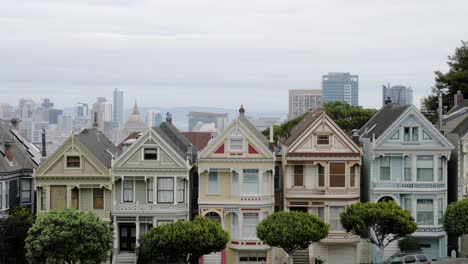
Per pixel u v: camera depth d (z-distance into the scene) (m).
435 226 74.44
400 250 73.12
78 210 69.12
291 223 66.94
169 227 66.06
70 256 64.56
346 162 74.44
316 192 74.25
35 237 64.94
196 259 73.56
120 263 72.88
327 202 74.31
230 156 73.44
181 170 73.25
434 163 74.81
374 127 80.94
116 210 73.19
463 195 75.88
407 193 74.56
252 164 73.56
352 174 75.00
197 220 67.44
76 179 73.12
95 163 73.12
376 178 74.94
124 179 73.38
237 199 73.38
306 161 74.19
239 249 73.19
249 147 73.69
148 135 73.31
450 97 112.88
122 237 74.69
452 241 78.31
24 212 70.88
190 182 75.31
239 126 73.56
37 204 73.62
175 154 73.25
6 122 94.25
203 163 73.38
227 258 73.88
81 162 73.25
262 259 74.19
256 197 73.31
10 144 74.81
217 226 67.12
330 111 127.25
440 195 74.94
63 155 73.31
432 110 115.56
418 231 74.38
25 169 76.19
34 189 74.44
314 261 72.88
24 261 69.38
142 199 73.81
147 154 73.50
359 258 74.81
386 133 74.44
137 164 73.25
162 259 70.12
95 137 82.44
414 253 68.38
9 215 70.69
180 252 65.94
